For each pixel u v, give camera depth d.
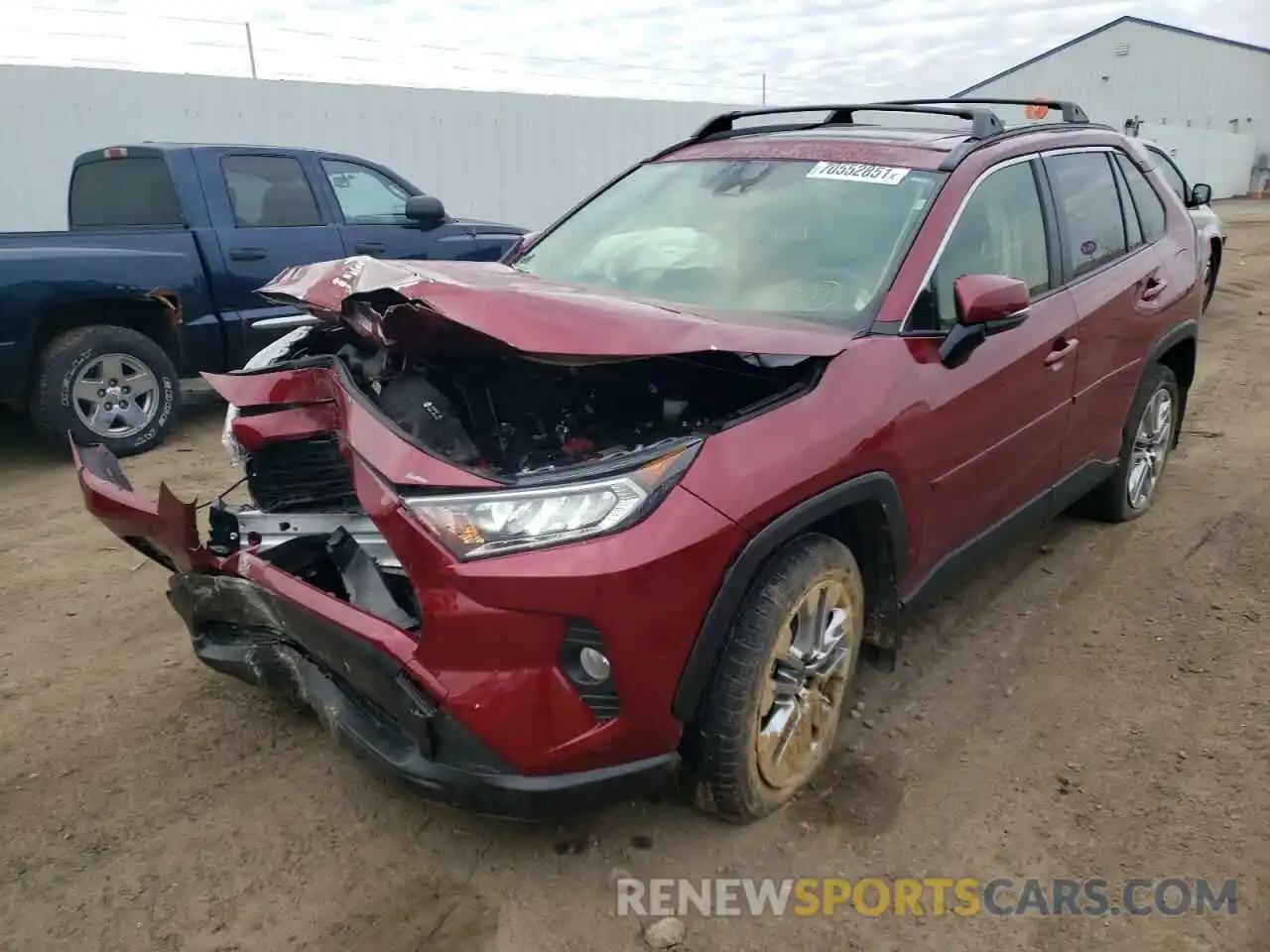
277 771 3.18
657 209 3.96
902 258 3.24
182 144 7.04
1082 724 3.46
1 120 10.33
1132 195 4.72
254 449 3.11
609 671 2.39
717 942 2.53
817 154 3.84
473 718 2.35
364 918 2.58
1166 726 3.45
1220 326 10.95
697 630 2.48
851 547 3.15
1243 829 2.94
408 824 2.93
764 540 2.55
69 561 4.80
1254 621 4.17
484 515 2.33
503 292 2.61
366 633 2.46
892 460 2.93
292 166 7.41
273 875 2.73
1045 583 4.53
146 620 4.19
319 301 2.98
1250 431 6.87
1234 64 44.75
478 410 3.04
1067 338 3.87
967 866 2.80
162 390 6.55
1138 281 4.48
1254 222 27.39
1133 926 2.59
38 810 2.97
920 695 3.63
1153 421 5.10
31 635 4.04
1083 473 4.37
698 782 2.76
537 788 2.41
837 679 3.06
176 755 3.25
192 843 2.85
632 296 3.25
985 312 3.07
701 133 4.50
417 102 13.12
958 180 3.49
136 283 6.41
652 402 3.10
